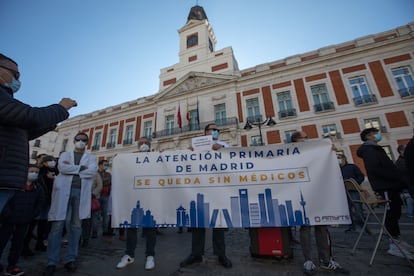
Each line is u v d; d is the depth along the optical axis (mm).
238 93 17156
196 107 18281
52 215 2488
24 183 1688
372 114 12867
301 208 2469
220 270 2385
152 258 2553
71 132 24141
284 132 14734
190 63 21578
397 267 2316
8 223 2455
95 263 2744
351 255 2809
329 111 13883
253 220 2523
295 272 2273
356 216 4547
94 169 3035
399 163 4281
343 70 14352
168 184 2846
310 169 2619
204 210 2652
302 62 15344
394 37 13531
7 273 2387
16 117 1507
